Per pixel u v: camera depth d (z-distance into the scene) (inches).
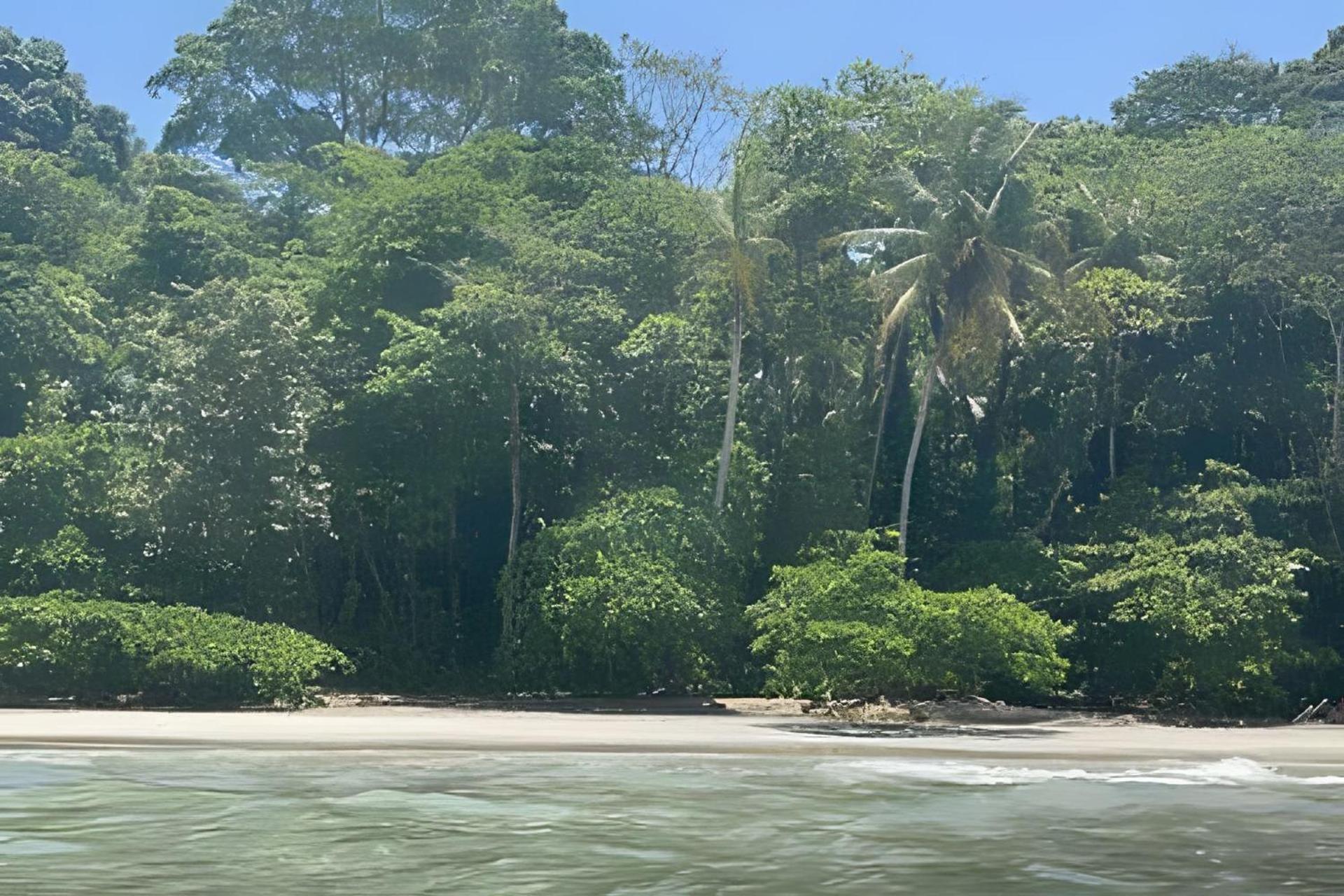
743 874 422.6
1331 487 1402.6
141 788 628.1
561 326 1405.0
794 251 1530.5
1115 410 1546.5
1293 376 1523.1
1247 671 1157.1
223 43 2333.9
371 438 1353.3
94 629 1069.8
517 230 1515.7
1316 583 1320.1
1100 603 1269.7
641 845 477.1
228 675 1081.4
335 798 598.2
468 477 1386.6
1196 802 611.5
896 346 1477.6
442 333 1343.5
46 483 1305.4
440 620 1378.0
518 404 1359.5
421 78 2284.7
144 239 1862.7
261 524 1293.1
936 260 1360.7
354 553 1376.7
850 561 1131.3
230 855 453.1
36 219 2059.5
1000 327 1373.0
